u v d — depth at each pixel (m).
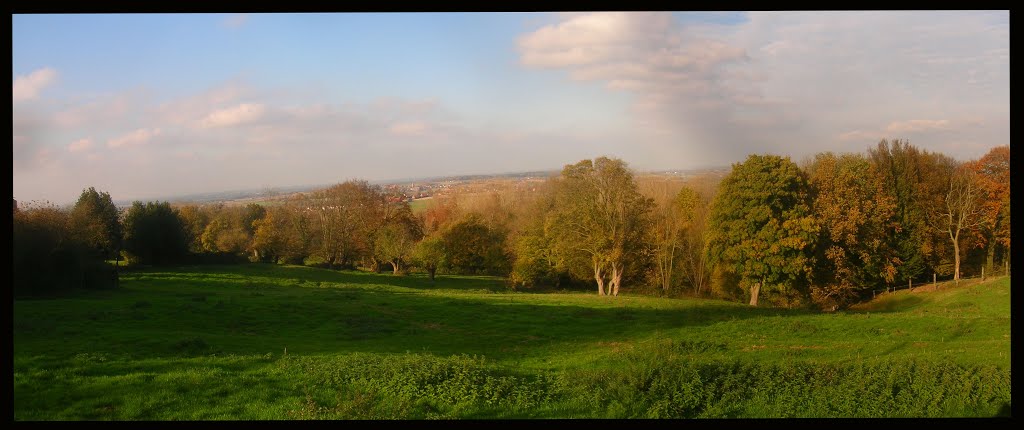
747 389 14.75
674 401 14.02
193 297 37.22
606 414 13.64
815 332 26.03
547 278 69.44
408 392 15.06
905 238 54.50
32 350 18.94
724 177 50.50
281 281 55.91
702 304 42.44
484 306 39.09
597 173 57.44
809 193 51.22
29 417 13.13
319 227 81.81
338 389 15.88
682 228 60.16
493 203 99.56
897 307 46.84
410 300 41.59
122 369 17.31
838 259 48.06
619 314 35.75
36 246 35.97
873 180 55.38
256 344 23.38
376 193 84.81
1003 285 40.84
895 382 14.91
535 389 15.55
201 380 16.19
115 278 43.66
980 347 20.72
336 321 31.31
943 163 57.12
